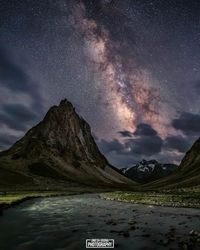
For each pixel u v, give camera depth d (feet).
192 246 58.75
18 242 66.33
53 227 87.30
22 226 89.35
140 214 119.55
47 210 141.18
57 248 60.34
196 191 313.53
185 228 82.17
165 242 62.59
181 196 224.12
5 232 79.05
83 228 84.89
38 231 80.38
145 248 59.00
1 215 118.32
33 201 211.20
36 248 60.44
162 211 128.77
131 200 203.10
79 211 136.15
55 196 299.79
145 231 78.18
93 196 304.09
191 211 126.72
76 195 334.85
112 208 150.41
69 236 72.79
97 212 130.93
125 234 72.74
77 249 59.36
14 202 166.81
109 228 84.33
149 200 194.39
